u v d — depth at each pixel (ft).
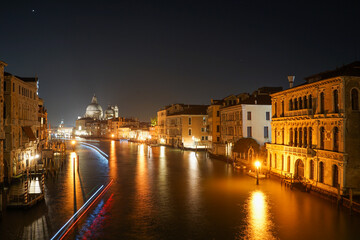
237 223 69.92
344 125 82.64
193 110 298.15
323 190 90.58
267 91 189.16
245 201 87.86
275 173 122.31
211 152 222.89
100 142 456.04
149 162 183.73
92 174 138.92
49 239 61.11
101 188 107.14
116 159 202.28
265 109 174.09
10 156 111.34
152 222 71.10
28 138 135.44
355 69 93.97
